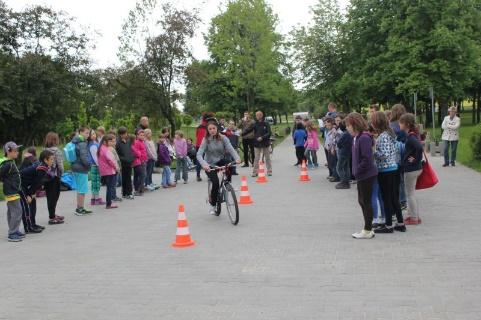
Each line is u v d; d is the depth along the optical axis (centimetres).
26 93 2409
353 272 580
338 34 4503
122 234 870
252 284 556
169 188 1494
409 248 673
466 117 5825
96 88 2752
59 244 818
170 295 536
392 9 3984
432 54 3766
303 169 1486
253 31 3791
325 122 1461
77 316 490
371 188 730
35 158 962
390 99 4222
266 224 885
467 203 980
